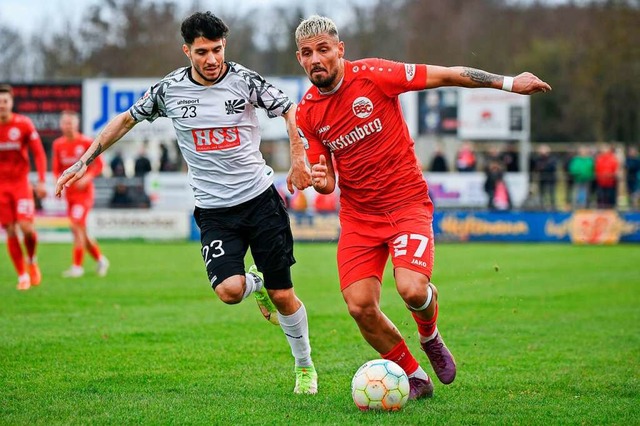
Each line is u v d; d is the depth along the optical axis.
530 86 19.12
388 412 18.33
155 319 32.16
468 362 24.52
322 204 81.88
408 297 18.89
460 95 90.31
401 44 155.75
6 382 21.42
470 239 77.00
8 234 40.69
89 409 18.61
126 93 87.62
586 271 50.41
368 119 19.47
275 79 87.06
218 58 19.33
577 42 147.00
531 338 28.53
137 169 82.56
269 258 20.38
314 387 20.62
